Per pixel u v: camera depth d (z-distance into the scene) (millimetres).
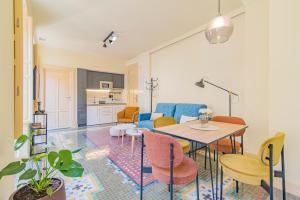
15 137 1355
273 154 1154
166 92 4543
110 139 3787
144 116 4168
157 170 1300
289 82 1705
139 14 2945
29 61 2549
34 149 2953
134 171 2203
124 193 1711
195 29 3584
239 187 1817
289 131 1701
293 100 1677
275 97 1806
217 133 1480
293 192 1673
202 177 2043
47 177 1017
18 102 1383
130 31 3693
